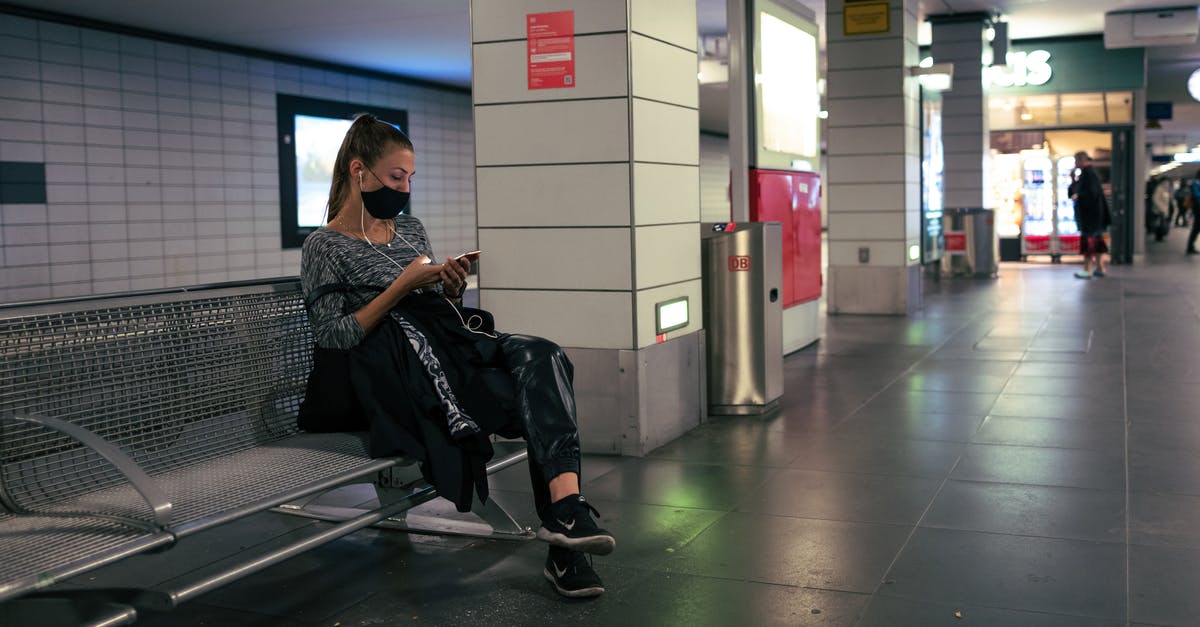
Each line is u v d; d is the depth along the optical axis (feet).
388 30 39.75
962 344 26.94
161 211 39.91
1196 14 50.55
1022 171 61.82
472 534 11.59
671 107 16.46
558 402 9.81
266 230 45.01
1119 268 55.06
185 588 7.45
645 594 9.70
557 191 15.69
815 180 29.09
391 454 9.55
